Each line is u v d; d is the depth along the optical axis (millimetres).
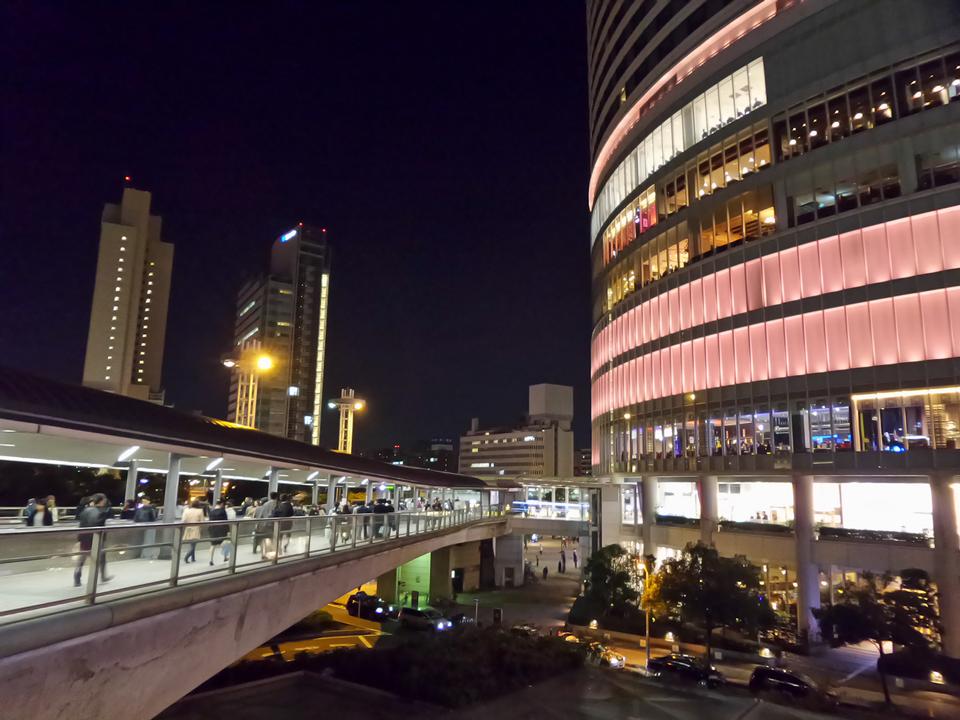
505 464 178875
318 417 162500
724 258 45094
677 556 45062
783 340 40531
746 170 44406
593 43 70875
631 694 22359
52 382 14062
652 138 53812
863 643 34688
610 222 61344
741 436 42531
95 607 9414
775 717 21234
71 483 41469
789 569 39406
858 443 36312
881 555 34750
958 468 32469
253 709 19359
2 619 7945
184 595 11680
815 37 40969
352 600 44000
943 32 35438
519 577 62781
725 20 47062
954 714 24078
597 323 65188
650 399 51312
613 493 57250
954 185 34094
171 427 16797
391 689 21156
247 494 58219
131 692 10359
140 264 157875
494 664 23750
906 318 35062
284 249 174125
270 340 160625
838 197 38750
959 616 31672
